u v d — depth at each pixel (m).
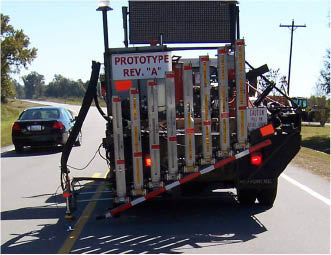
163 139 6.41
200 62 6.15
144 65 6.39
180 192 6.75
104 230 6.30
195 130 6.31
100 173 11.36
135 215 7.12
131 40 8.24
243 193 7.42
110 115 6.52
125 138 6.36
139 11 8.23
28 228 6.51
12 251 5.48
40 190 9.30
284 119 6.64
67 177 6.84
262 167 6.60
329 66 30.41
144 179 6.34
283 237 5.78
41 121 15.91
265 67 6.79
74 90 180.25
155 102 6.14
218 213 7.11
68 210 6.83
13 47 68.69
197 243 5.61
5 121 45.53
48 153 16.02
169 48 6.40
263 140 6.28
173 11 8.28
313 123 44.06
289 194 8.34
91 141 20.56
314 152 16.14
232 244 5.54
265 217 6.78
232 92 6.70
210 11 8.27
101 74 7.68
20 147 16.27
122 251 5.37
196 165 6.23
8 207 7.84
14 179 10.70
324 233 5.91
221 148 6.23
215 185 7.44
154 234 6.04
